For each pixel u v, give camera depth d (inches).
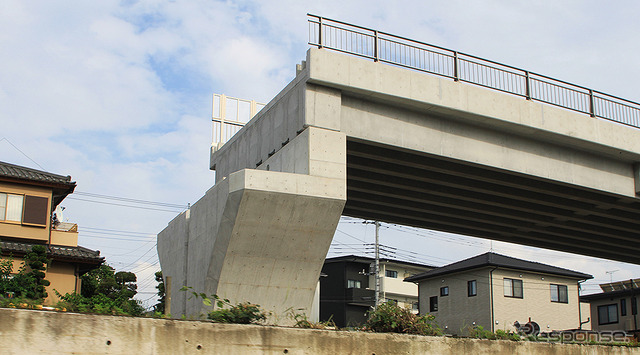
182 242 937.5
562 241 1277.1
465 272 1804.9
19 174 1204.5
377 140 795.4
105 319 395.5
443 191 992.2
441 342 514.6
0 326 366.6
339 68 767.7
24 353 369.4
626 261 1421.0
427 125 832.3
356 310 2233.0
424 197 1025.5
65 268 1187.9
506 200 1049.5
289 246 724.7
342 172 738.2
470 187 965.2
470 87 838.5
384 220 1130.7
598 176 951.0
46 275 1166.3
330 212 721.6
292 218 712.4
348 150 830.5
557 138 903.7
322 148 738.2
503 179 928.3
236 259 717.3
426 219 1125.1
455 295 1820.9
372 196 1032.8
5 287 968.9
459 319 1787.6
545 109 885.2
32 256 1070.4
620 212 1085.8
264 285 727.1
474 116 839.7
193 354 415.8
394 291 2256.4
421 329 536.1
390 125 808.3
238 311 479.5
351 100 792.9
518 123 859.4
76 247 1246.9
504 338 573.0
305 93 759.1
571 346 587.8
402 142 810.8
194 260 860.0
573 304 1814.7
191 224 901.2
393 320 531.2
